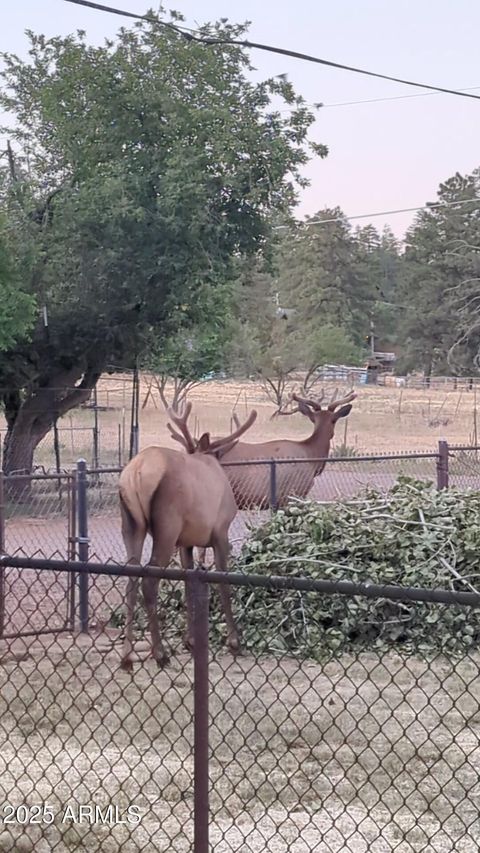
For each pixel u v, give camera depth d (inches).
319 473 603.5
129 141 940.6
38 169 993.5
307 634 380.8
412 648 372.5
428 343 2952.8
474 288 2613.2
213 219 930.1
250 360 2174.0
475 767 260.5
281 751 275.6
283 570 413.1
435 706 315.0
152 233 919.7
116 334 957.2
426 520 429.1
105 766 262.7
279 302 3627.0
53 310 959.0
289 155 935.0
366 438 1547.7
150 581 355.6
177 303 943.7
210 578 188.9
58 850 216.5
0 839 222.1
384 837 219.5
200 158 906.1
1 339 804.6
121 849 213.5
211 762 267.3
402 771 240.1
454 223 3088.1
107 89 925.2
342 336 2411.4
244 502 569.3
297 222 1000.9
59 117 944.3
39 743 279.3
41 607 430.3
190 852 211.2
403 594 176.2
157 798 241.9
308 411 617.6
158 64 932.6
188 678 327.0
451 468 879.7
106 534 651.5
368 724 296.7
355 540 418.3
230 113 920.9
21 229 940.6
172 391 2213.3
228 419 1801.2
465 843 216.7
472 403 2132.1
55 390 968.3
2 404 1039.0
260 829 225.6
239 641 395.2
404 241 3575.3
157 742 282.2
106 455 1274.6
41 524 717.3
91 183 927.0
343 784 250.4
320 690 334.6
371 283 3659.0
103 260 930.7
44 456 1242.6
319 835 221.9
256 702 317.1
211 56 932.0
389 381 2716.5
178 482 373.1
